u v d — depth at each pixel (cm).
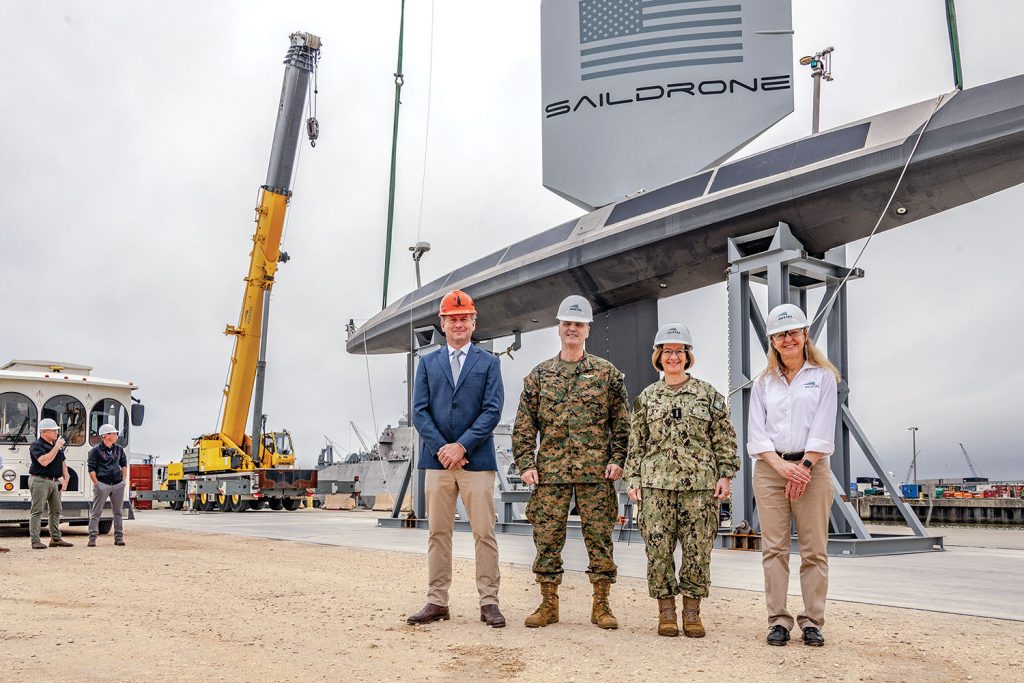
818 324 1342
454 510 615
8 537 1498
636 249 1523
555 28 1742
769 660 475
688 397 570
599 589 591
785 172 1324
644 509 566
